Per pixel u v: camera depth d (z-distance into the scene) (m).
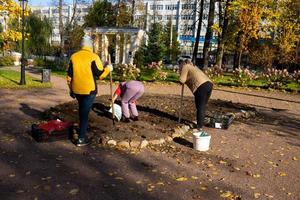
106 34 41.38
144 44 39.56
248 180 5.40
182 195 4.70
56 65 30.55
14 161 5.75
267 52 38.25
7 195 4.48
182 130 8.04
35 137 7.01
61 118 8.45
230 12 25.88
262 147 7.42
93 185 4.89
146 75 22.19
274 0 29.08
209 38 25.98
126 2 43.50
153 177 5.29
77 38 39.75
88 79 6.39
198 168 5.79
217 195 4.75
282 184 5.32
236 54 37.31
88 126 7.67
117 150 6.53
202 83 7.80
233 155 6.67
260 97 16.52
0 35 18.41
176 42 59.47
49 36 46.72
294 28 33.97
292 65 39.72
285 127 9.71
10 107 10.48
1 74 19.62
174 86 19.66
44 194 4.55
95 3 46.19
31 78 19.28
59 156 6.08
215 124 8.94
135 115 8.53
